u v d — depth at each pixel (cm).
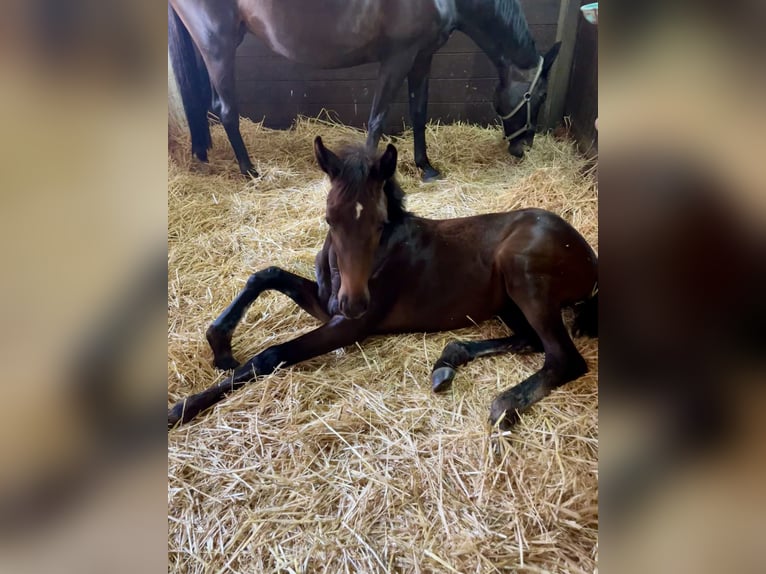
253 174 338
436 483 139
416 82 329
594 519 128
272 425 159
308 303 198
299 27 302
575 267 178
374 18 297
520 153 357
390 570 120
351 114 423
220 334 183
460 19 322
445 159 367
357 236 157
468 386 173
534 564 121
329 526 130
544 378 166
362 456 148
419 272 187
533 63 337
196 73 331
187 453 150
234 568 122
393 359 186
